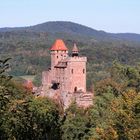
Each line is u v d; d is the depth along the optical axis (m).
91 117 113.19
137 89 139.50
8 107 34.44
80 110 149.00
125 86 149.00
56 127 58.94
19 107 35.25
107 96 128.50
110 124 54.19
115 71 187.25
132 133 51.16
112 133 53.34
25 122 37.16
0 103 33.31
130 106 53.19
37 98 65.62
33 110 47.44
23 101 35.91
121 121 53.00
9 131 34.28
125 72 158.38
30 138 39.53
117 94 145.50
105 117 108.62
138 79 146.50
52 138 55.53
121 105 54.53
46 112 57.25
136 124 52.19
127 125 52.38
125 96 55.00
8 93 34.53
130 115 52.56
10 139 34.53
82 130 106.56
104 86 182.25
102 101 123.81
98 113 115.50
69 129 105.12
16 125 34.78
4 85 34.41
